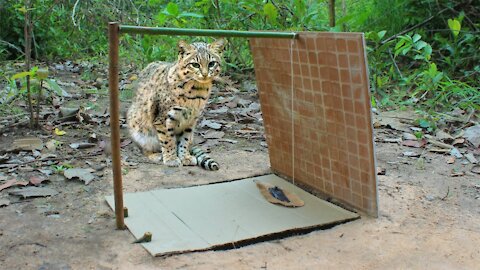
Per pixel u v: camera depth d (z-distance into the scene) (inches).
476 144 197.2
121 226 129.8
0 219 133.4
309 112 149.1
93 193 151.3
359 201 142.8
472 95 250.7
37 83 213.3
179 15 261.0
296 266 115.3
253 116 231.8
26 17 202.1
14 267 112.4
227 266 114.3
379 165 178.7
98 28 341.1
